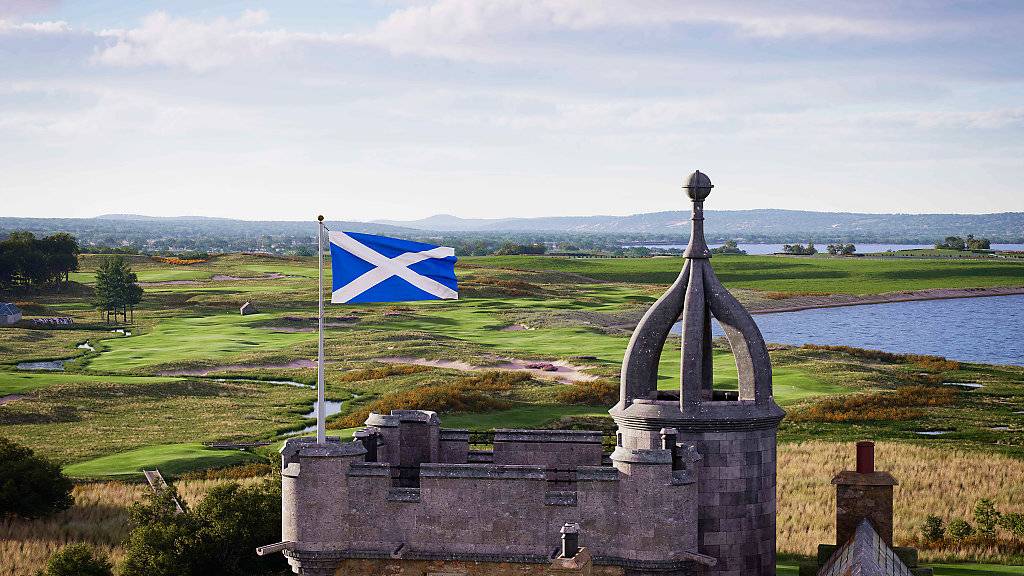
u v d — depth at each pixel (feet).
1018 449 249.34
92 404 328.29
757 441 80.64
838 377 373.20
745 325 81.46
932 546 161.68
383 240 81.46
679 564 69.67
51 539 160.66
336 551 72.38
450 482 71.61
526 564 70.85
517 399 324.60
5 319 576.61
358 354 453.17
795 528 168.45
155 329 574.56
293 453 73.77
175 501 155.84
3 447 181.88
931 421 291.99
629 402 82.48
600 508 70.28
